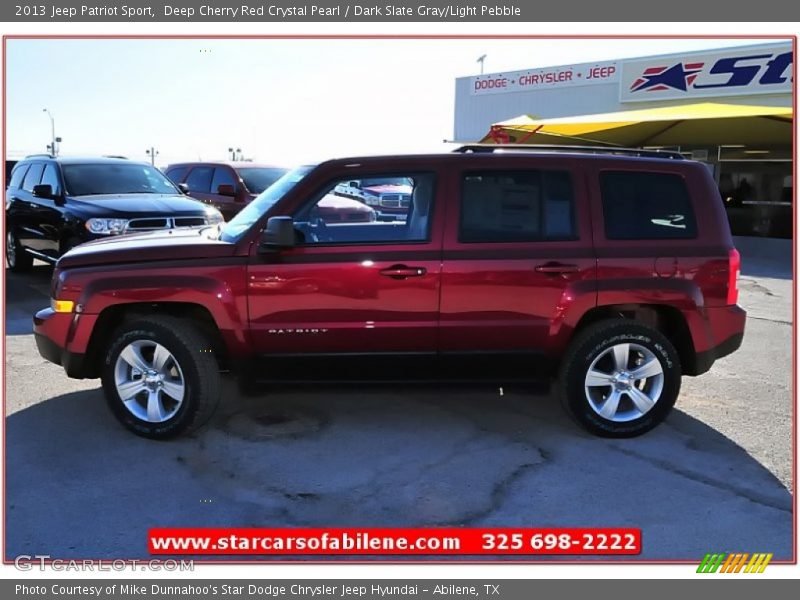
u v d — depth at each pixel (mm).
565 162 4480
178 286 4305
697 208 4523
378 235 4426
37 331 4613
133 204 9008
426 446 4398
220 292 4305
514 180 4441
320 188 4398
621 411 4562
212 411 4484
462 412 5016
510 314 4379
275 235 4117
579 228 4430
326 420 4836
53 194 9422
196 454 4250
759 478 3973
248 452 4289
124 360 4426
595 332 4402
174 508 3607
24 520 3477
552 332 4406
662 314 4656
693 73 18766
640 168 4523
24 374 5836
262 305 4336
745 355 6719
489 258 4344
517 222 4430
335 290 4324
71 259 4543
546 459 4211
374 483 3891
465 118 25797
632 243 4441
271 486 3850
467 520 3514
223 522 3486
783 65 17000
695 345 4484
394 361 4453
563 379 4496
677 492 3799
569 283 4363
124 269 4402
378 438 4520
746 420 4887
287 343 4398
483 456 4250
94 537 3346
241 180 12398
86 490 3781
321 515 3557
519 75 23609
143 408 4512
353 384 4535
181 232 5211
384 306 4348
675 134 15938
